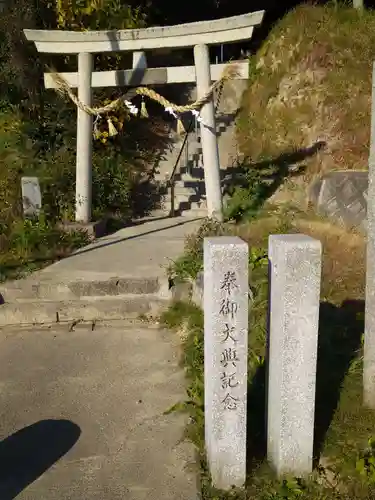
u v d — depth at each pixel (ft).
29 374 15.43
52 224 25.55
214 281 9.44
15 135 30.94
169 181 32.04
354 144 26.55
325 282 17.67
